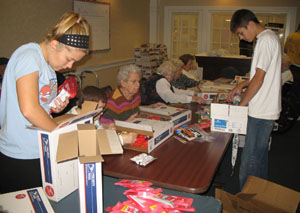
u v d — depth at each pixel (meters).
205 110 2.46
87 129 1.13
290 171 2.97
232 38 6.08
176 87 3.39
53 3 3.58
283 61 3.50
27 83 1.07
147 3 6.22
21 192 1.06
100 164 0.95
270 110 2.01
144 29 6.22
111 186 1.22
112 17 4.94
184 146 1.73
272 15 5.69
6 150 1.21
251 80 1.97
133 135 1.62
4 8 2.95
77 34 1.11
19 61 1.09
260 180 1.52
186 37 6.41
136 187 1.15
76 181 1.17
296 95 3.82
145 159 1.50
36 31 3.38
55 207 1.08
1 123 1.24
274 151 3.47
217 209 1.07
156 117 2.04
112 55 5.09
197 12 6.16
